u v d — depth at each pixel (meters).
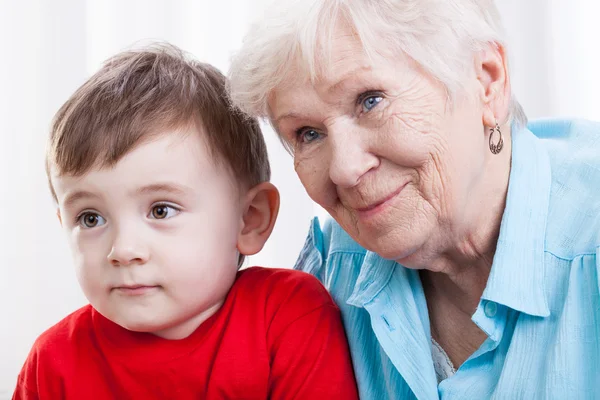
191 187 1.07
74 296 2.46
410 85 0.90
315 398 1.11
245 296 1.18
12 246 2.44
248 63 0.97
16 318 2.43
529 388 0.95
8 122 2.44
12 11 2.43
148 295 1.07
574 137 1.12
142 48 1.24
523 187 1.01
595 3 2.32
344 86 0.90
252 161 1.19
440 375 1.13
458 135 0.93
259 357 1.13
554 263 0.98
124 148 1.04
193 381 1.13
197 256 1.08
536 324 0.97
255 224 1.20
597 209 0.98
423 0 0.89
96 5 2.41
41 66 2.44
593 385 0.91
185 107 1.09
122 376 1.14
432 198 0.94
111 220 1.06
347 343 1.17
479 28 0.93
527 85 2.36
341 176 0.92
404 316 1.09
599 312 0.92
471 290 1.08
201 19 2.35
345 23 0.89
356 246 1.24
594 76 2.33
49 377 1.16
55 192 1.13
